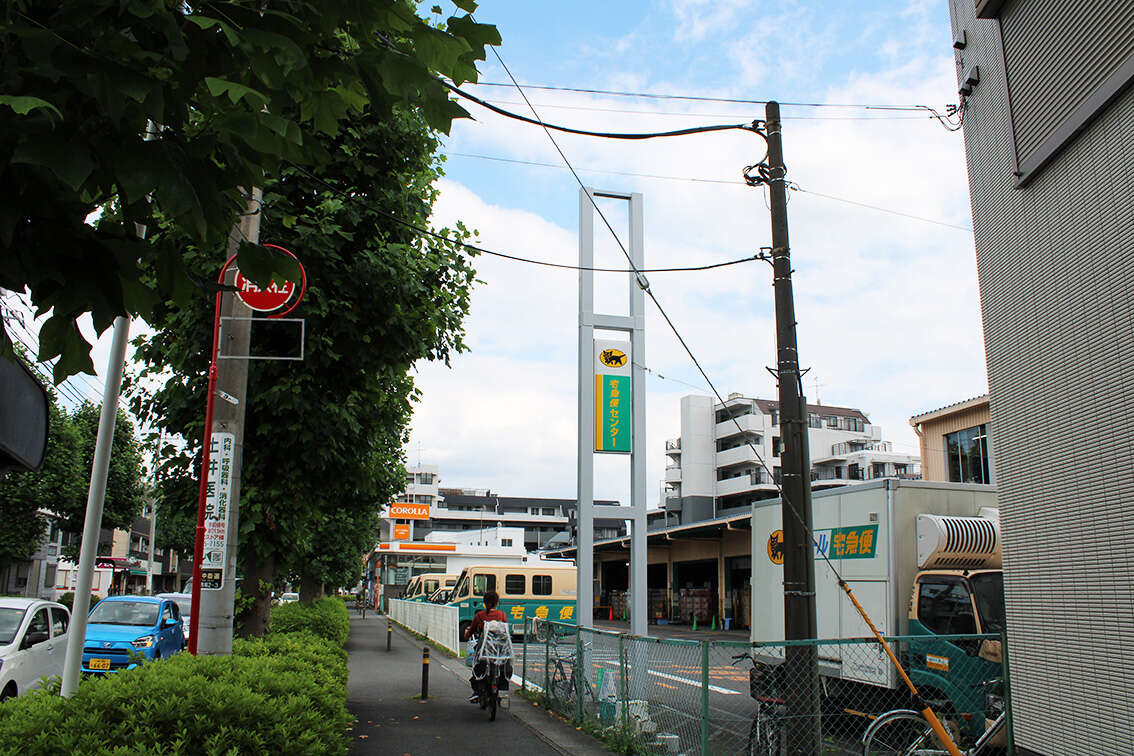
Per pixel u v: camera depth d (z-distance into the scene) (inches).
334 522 815.1
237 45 91.1
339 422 404.2
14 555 1166.3
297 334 382.0
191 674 218.5
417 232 431.2
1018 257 243.6
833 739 328.8
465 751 333.1
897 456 2397.9
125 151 89.8
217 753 179.8
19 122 82.4
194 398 393.4
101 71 83.7
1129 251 193.6
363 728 381.1
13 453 125.1
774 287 322.0
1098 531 202.5
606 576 2278.5
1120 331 196.7
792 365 311.1
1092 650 202.7
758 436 2375.7
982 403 990.4
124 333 236.5
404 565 2127.2
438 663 742.5
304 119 112.3
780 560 445.4
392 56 103.8
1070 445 215.2
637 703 345.7
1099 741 197.9
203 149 99.7
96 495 229.3
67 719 179.2
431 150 433.4
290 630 658.2
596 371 432.1
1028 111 237.6
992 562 363.3
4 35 84.4
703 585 1760.6
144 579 2662.4
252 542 394.6
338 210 385.4
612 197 451.5
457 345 450.3
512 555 1443.2
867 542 387.5
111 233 105.7
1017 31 243.1
